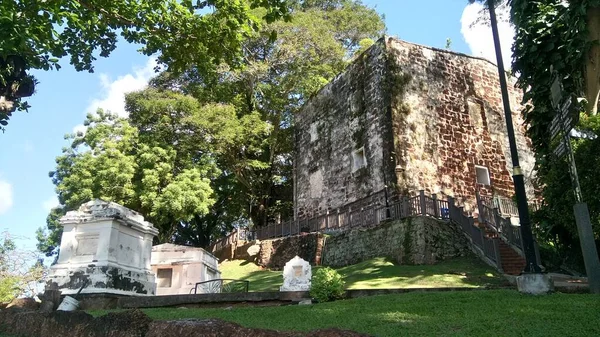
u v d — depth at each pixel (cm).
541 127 1192
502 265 1375
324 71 2867
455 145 2192
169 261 1678
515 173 838
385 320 604
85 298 966
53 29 971
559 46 1111
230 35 1068
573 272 1422
